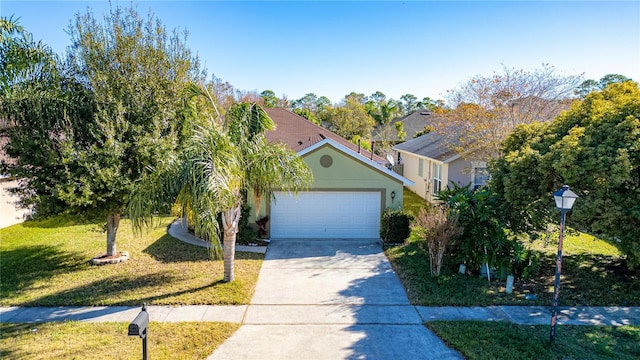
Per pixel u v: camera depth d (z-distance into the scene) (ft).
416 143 91.45
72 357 20.89
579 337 23.35
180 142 35.96
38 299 28.78
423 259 39.14
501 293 30.53
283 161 32.30
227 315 26.53
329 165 47.60
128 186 32.60
